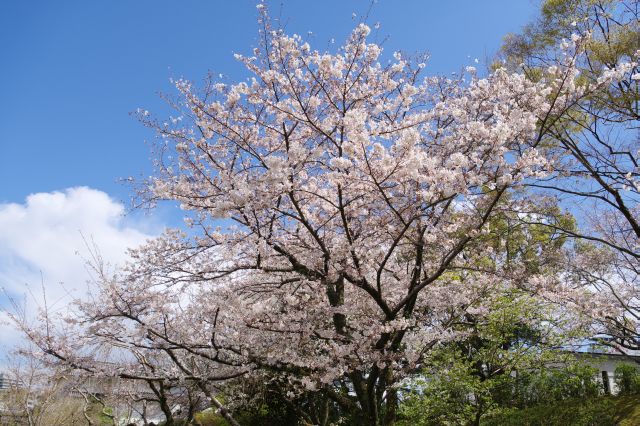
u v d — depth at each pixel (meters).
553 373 9.96
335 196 6.12
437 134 7.24
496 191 6.02
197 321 6.44
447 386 8.18
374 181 5.14
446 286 7.73
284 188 5.03
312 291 6.95
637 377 10.65
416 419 8.56
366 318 6.92
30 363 10.21
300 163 5.12
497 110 5.88
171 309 6.49
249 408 10.62
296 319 6.27
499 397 9.80
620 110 8.96
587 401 9.22
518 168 5.17
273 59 5.70
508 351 9.14
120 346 6.79
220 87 6.11
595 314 7.45
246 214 5.52
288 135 6.04
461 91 7.88
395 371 7.16
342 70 6.10
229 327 6.35
